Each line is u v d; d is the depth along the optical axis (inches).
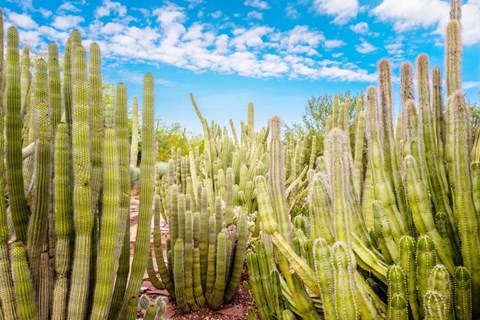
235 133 298.2
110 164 69.9
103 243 70.1
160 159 603.2
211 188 211.3
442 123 75.9
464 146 59.6
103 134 79.4
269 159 75.4
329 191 71.8
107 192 70.0
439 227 65.2
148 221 85.0
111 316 84.8
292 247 72.9
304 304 71.2
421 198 63.8
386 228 69.3
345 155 68.3
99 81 78.9
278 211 73.1
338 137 67.9
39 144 71.4
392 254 68.4
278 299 82.0
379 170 72.7
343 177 67.6
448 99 68.5
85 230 69.0
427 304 52.5
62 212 70.4
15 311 65.1
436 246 63.2
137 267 84.1
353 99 377.1
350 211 72.5
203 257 132.7
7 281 64.3
